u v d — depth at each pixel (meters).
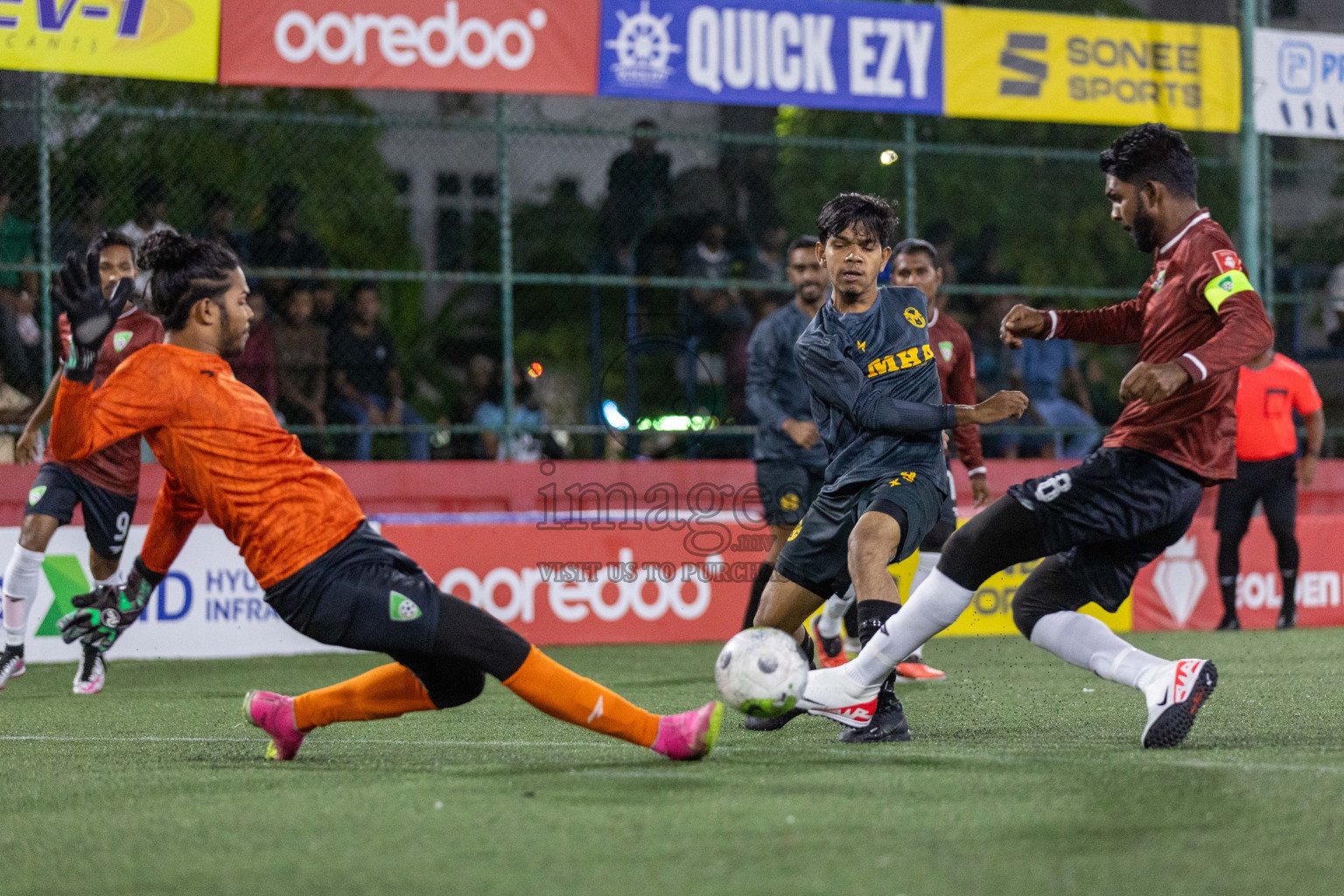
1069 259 26.45
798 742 8.42
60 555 15.90
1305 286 23.31
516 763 7.62
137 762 8.04
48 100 18.88
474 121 18.91
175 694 12.53
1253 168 20.25
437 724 9.65
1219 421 7.83
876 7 19.08
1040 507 7.88
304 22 17.33
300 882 4.95
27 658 15.70
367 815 6.11
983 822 5.77
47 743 9.12
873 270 9.05
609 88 18.23
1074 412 22.44
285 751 7.89
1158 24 20.02
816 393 8.98
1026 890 4.72
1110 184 8.19
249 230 20.75
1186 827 5.66
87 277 6.81
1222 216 26.61
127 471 12.77
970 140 26.41
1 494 17.25
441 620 6.95
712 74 18.55
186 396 7.04
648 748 7.51
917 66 19.22
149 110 18.00
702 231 21.75
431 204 27.50
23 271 17.70
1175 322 7.86
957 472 19.80
